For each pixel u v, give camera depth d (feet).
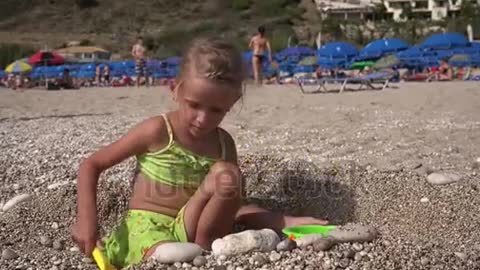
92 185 9.36
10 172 15.87
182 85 9.37
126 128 24.90
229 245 8.59
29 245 10.53
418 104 32.04
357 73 69.67
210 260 8.44
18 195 13.39
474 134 20.58
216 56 9.09
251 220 10.71
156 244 8.96
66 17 207.10
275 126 23.91
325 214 12.01
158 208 9.68
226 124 24.52
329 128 23.04
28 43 181.88
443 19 201.26
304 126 23.84
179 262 8.44
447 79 64.23
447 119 25.35
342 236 8.87
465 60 72.84
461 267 8.48
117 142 9.73
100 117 30.17
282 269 8.11
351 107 31.68
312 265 8.18
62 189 13.03
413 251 8.75
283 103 34.42
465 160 16.14
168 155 9.69
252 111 29.63
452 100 33.40
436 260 8.56
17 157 18.10
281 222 10.52
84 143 20.84
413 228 11.13
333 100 36.01
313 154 17.06
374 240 9.04
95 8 210.59
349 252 8.48
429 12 232.12
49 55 94.02
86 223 9.07
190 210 9.30
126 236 9.46
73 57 127.65
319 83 50.16
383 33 181.68
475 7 197.67
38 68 83.35
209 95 9.12
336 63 79.92
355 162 15.57
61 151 19.13
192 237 9.31
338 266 8.15
